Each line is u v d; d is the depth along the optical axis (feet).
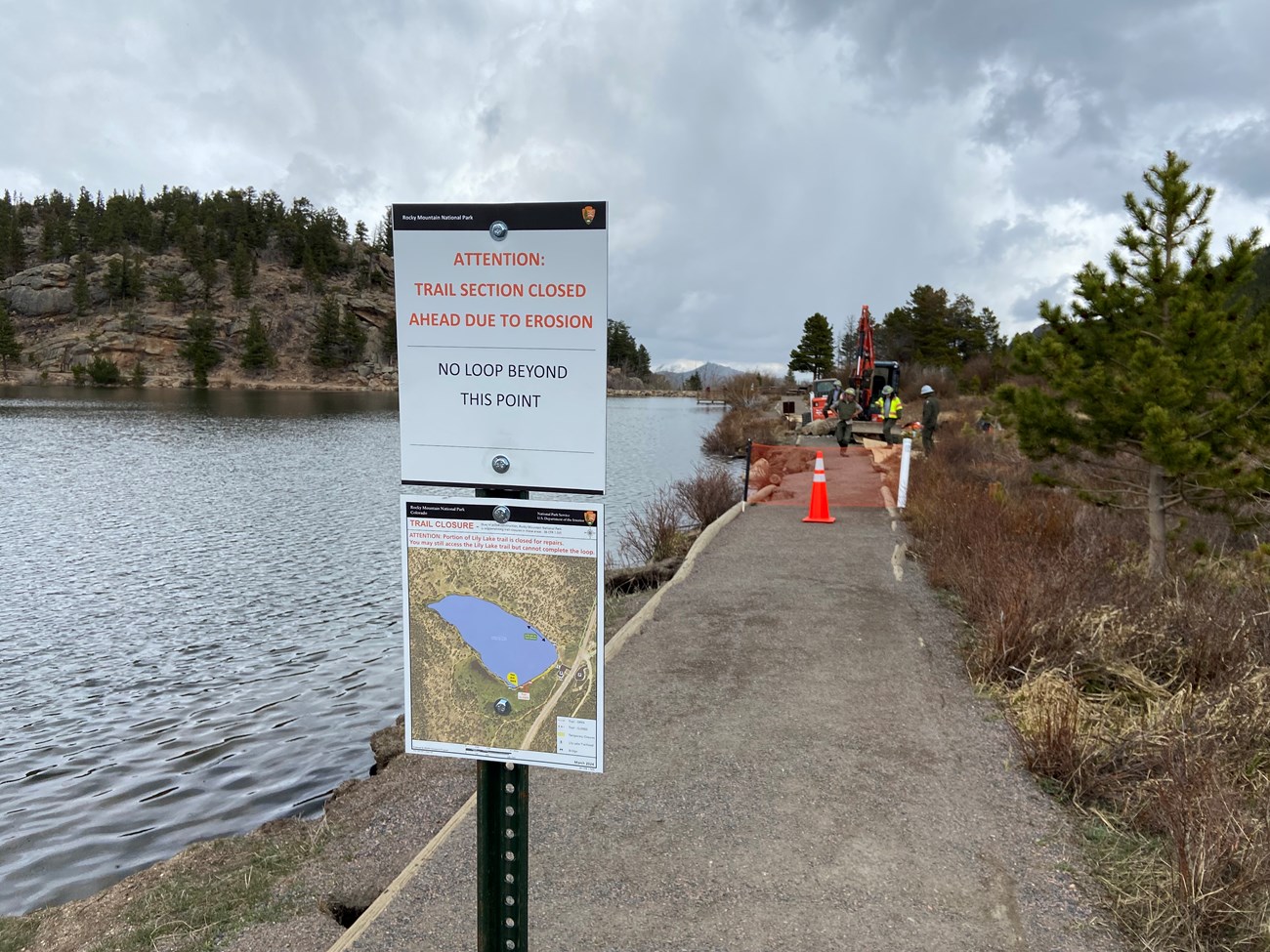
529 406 8.23
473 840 13.30
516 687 8.51
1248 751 15.79
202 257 548.31
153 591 47.21
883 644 22.85
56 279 510.58
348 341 513.86
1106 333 30.53
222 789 24.49
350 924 12.51
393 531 65.21
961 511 35.53
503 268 8.10
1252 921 10.80
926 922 11.06
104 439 149.69
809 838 13.15
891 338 278.67
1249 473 27.73
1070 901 11.53
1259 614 22.29
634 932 10.84
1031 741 15.84
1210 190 28.89
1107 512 39.14
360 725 28.99
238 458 120.78
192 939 12.44
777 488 55.77
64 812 23.18
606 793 14.69
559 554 8.29
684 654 22.17
